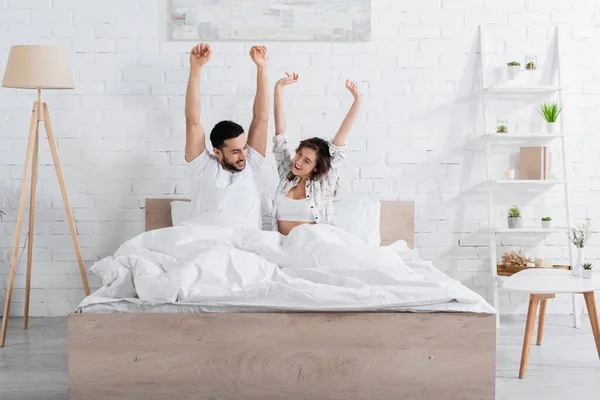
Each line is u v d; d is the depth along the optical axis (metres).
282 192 3.63
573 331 3.86
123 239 4.14
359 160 4.12
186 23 4.04
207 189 3.63
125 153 4.11
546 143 4.14
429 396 2.63
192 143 3.66
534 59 4.00
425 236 4.16
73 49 4.05
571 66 4.12
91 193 4.12
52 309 4.16
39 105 3.73
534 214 4.17
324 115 4.10
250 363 2.61
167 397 2.61
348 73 4.09
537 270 3.52
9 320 4.08
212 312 2.61
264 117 3.74
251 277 2.77
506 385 2.96
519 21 4.09
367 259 2.88
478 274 4.18
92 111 4.08
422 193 4.14
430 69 4.10
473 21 4.09
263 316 2.60
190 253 2.96
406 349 2.62
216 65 4.07
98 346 2.59
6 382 2.99
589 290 3.05
